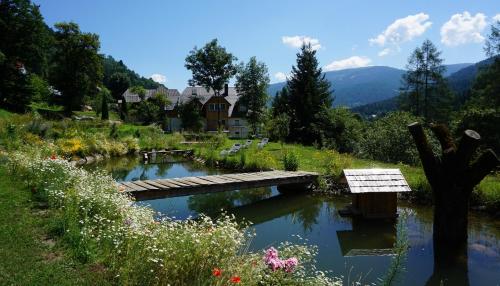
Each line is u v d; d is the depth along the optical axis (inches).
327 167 690.8
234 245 210.1
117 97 4077.3
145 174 824.3
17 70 1670.8
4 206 325.1
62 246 243.1
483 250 345.1
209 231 214.1
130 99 2933.1
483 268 309.0
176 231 215.9
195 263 193.9
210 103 2422.5
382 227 424.5
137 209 307.1
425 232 396.8
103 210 287.4
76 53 2033.7
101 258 223.6
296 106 1590.8
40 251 234.2
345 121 1401.3
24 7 1764.3
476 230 398.9
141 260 196.1
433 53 1769.2
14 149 694.5
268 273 200.5
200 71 2282.2
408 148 836.0
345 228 423.5
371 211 457.1
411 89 1827.0
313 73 1632.6
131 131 1583.4
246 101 2247.8
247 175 607.2
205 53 2251.5
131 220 253.9
